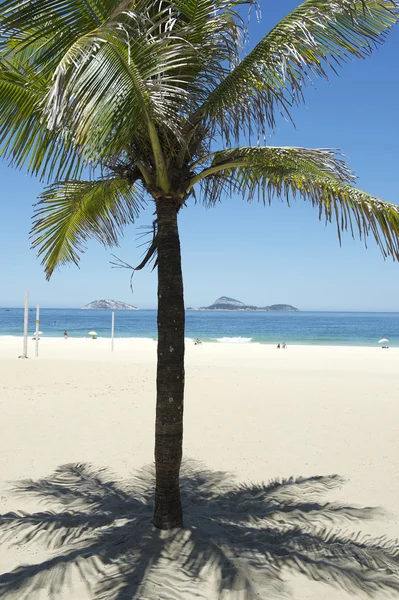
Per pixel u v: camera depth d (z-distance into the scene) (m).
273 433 7.41
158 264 3.52
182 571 3.12
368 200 2.99
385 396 10.67
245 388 11.55
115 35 2.38
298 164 3.53
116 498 4.55
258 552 3.42
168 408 3.54
